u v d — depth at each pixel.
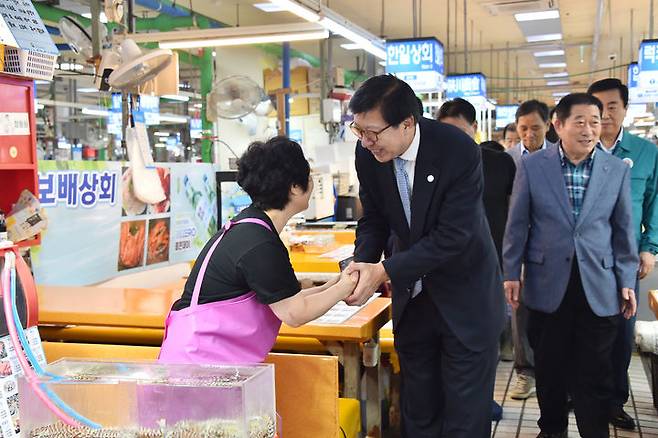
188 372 1.78
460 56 17.27
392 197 2.45
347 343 2.56
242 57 12.70
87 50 4.76
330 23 6.02
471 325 2.47
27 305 1.95
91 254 3.88
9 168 2.50
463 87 11.31
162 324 2.59
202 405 1.66
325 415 2.18
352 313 2.61
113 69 4.14
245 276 1.94
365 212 2.71
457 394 2.50
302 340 2.78
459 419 2.51
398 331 2.62
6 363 1.85
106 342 2.92
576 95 3.02
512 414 4.01
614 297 3.03
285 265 1.97
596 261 3.01
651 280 4.93
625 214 3.04
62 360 1.92
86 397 1.72
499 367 4.98
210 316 1.97
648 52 9.34
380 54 8.53
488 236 2.54
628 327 3.54
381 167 2.44
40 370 1.89
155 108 10.02
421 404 2.63
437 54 8.18
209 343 1.95
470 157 2.33
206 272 1.99
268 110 10.34
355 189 8.27
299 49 14.89
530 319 3.33
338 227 5.94
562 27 13.94
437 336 2.58
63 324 2.70
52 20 8.38
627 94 3.61
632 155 3.51
